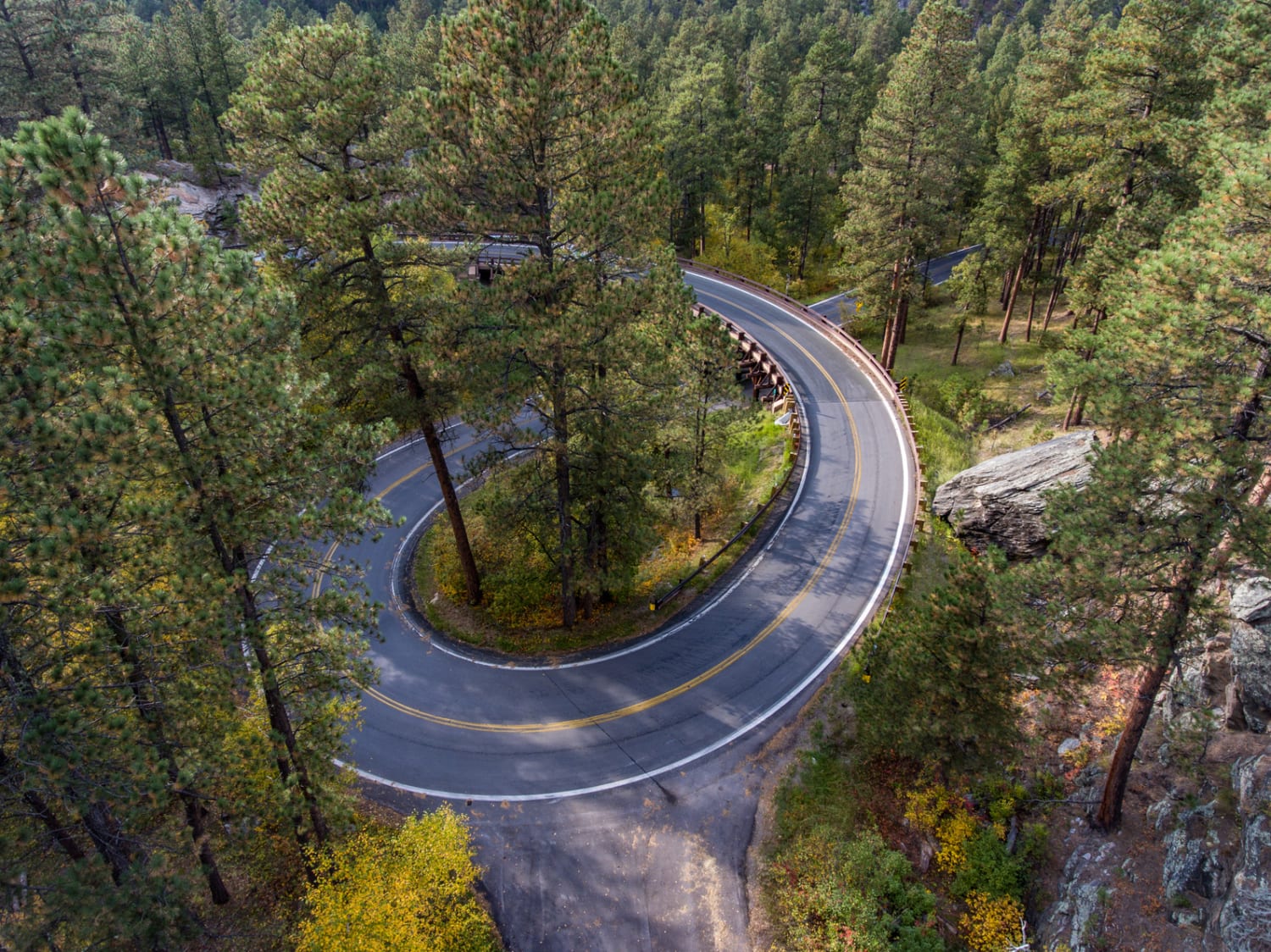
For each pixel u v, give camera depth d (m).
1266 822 13.70
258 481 13.36
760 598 27.11
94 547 12.28
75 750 11.02
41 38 35.94
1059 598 15.81
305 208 20.34
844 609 26.28
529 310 19.77
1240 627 16.39
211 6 52.91
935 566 27.59
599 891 17.94
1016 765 18.97
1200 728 15.97
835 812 19.06
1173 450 13.94
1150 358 14.58
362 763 21.36
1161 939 14.55
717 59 65.88
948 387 45.47
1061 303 55.78
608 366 21.25
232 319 12.88
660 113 58.31
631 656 24.95
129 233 11.75
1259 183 13.85
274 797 15.19
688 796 20.12
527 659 25.12
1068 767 19.02
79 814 11.81
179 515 12.67
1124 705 19.80
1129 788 17.52
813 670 23.83
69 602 11.24
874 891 16.75
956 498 28.77
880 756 20.45
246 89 21.02
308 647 15.27
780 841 18.80
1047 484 25.92
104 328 11.23
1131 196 31.94
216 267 12.65
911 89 37.19
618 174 19.81
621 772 20.89
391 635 26.56
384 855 16.80
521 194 18.70
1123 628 14.23
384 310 21.77
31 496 11.26
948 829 18.20
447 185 19.41
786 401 40.97
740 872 18.23
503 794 20.39
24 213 11.14
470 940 16.52
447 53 19.28
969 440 38.75
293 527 13.72
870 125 39.06
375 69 20.12
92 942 11.95
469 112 18.95
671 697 23.23
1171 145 25.72
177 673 13.67
